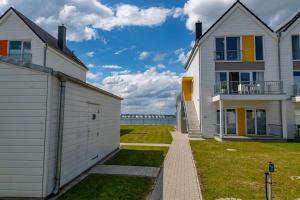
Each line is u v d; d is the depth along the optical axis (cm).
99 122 1035
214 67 2095
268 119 2058
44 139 609
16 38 1817
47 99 615
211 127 2058
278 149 1416
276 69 2080
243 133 2055
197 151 1327
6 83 625
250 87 1934
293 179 782
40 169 602
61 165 668
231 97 1856
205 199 603
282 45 2098
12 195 600
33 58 1803
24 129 614
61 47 2258
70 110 728
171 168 930
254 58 2086
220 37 2117
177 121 2919
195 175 829
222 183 734
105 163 1009
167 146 1525
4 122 618
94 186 695
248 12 2102
